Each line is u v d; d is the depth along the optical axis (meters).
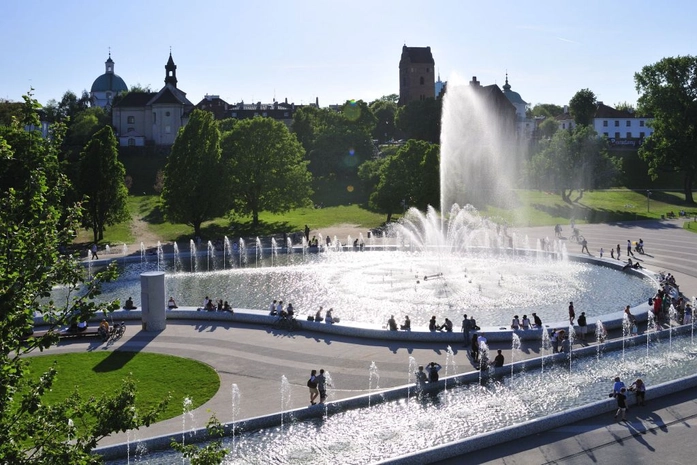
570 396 34.44
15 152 16.92
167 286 66.19
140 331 48.53
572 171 129.75
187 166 97.38
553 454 27.27
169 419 31.31
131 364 40.16
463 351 42.16
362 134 159.12
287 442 28.97
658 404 32.72
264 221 116.69
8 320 15.21
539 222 113.69
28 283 15.69
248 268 76.25
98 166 95.56
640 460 26.58
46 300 60.50
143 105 192.88
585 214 121.19
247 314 50.53
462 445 27.28
